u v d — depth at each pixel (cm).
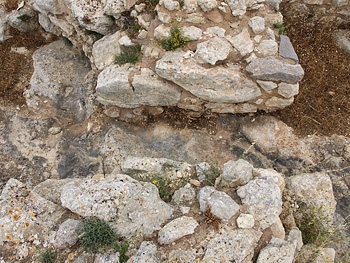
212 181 471
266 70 528
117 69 571
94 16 608
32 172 640
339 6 662
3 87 735
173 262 386
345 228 508
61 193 450
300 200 484
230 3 550
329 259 428
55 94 715
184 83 550
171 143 611
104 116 653
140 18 579
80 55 754
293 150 586
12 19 762
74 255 401
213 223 409
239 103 590
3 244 411
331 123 611
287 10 681
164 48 553
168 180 480
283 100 574
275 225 414
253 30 555
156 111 625
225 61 544
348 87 642
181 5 551
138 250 392
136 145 614
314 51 676
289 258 386
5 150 670
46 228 423
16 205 437
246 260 390
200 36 545
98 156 623
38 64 751
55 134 680
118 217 419
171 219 422
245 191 431
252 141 601
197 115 619
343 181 559
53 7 652
